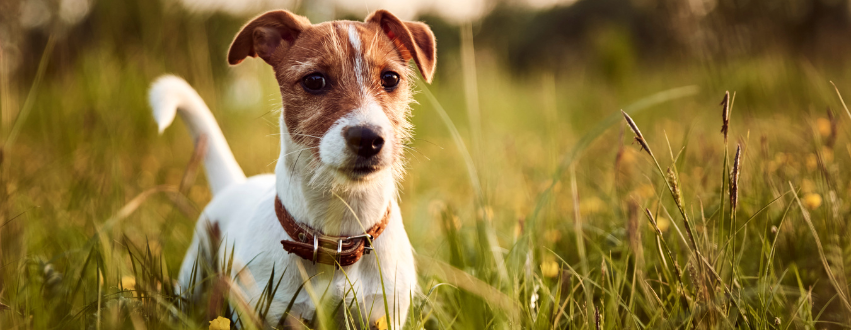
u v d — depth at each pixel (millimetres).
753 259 810
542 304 730
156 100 864
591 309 716
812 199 829
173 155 1576
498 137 1816
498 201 1120
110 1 1739
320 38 759
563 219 988
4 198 876
